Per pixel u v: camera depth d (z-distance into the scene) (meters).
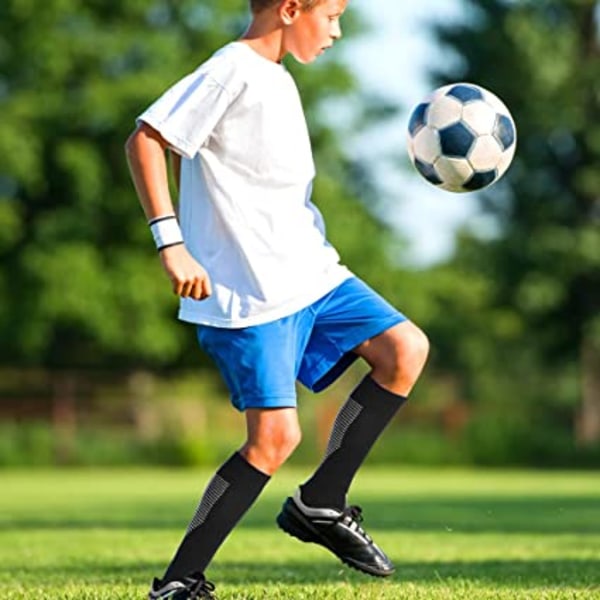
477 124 15.57
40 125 108.38
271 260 13.73
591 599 15.95
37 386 115.25
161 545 27.31
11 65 109.50
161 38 109.81
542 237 118.75
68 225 108.50
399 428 101.88
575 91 117.62
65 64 107.81
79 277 107.19
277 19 13.88
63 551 25.84
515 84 118.56
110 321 108.56
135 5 110.12
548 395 125.44
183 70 110.75
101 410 114.19
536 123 117.62
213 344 13.87
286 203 13.83
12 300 109.44
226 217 13.73
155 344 109.25
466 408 107.81
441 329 149.50
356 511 14.66
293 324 13.81
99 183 107.50
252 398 13.70
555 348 124.00
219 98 13.57
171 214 13.43
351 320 14.19
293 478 73.81
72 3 108.06
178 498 51.56
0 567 22.34
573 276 119.75
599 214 121.62
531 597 16.06
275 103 13.74
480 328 149.25
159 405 111.62
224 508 13.83
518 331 147.12
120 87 107.25
